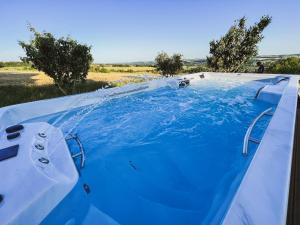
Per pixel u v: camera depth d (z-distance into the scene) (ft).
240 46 36.91
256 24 35.42
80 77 24.85
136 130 11.36
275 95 13.94
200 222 5.25
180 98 18.13
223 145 9.36
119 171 7.51
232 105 15.67
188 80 22.84
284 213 3.21
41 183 5.25
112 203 5.94
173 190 6.48
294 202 5.33
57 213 5.21
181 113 14.14
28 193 4.87
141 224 5.24
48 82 47.21
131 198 6.15
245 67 37.99
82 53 23.82
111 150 9.07
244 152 7.82
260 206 3.35
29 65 22.52
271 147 5.16
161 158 8.41
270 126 6.43
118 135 10.68
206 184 6.73
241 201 3.49
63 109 12.92
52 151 7.43
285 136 5.74
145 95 18.80
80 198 5.90
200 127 11.69
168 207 5.81
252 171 4.25
